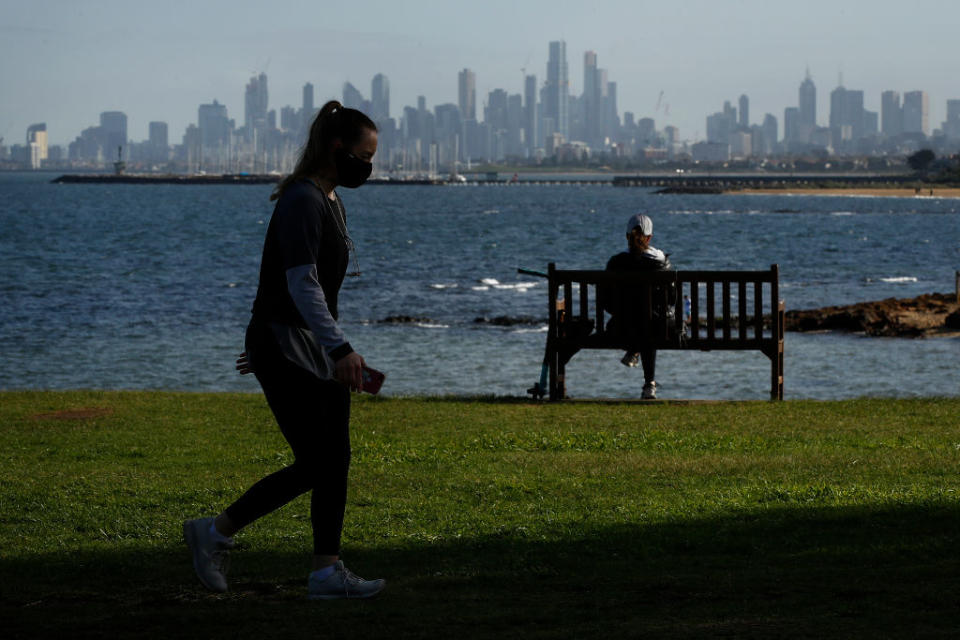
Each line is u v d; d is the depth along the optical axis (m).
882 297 56.28
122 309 50.31
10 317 46.84
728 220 161.12
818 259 85.94
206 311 49.69
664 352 33.47
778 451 13.39
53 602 7.13
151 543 9.02
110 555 8.56
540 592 7.27
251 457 13.43
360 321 44.94
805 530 9.12
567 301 18.59
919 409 17.09
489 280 65.69
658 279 18.03
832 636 5.93
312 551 8.68
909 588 7.01
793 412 16.83
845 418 16.17
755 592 7.09
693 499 10.49
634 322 18.23
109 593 7.38
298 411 6.77
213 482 11.78
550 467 12.39
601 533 9.14
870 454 13.02
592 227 141.00
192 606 6.97
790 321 41.25
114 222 147.62
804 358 32.75
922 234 122.94
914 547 8.32
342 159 6.70
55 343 38.59
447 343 38.00
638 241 18.11
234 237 114.38
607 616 6.54
